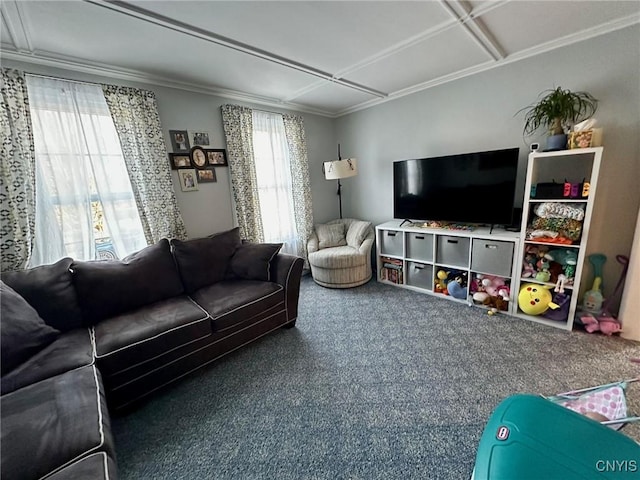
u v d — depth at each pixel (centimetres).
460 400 153
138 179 233
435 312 257
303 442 135
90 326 179
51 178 195
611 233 209
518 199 256
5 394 117
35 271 171
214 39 183
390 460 123
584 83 208
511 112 247
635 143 194
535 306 213
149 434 144
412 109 317
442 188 283
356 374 181
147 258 209
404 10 165
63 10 146
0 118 172
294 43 197
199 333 181
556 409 94
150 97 234
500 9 170
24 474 82
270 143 332
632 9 174
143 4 145
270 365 196
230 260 253
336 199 425
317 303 296
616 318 207
